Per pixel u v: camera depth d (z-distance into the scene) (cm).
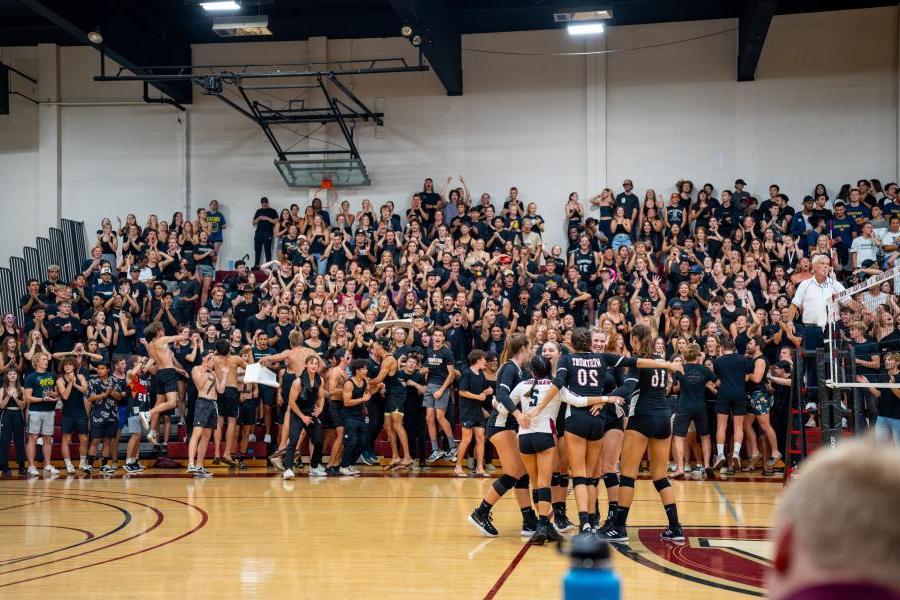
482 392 1377
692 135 2212
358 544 786
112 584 627
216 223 2325
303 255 2064
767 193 2170
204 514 977
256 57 2389
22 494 1193
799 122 2164
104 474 1482
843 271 1891
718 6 2167
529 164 2289
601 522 904
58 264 2302
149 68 2052
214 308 1880
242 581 637
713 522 902
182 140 2405
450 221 2194
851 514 85
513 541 800
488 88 2311
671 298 1845
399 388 1481
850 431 1043
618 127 2247
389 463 1584
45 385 1503
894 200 1941
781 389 1395
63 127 2411
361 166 2248
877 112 2130
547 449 783
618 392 764
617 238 2047
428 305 1794
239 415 1548
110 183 2419
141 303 1942
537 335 1477
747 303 1714
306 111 2258
